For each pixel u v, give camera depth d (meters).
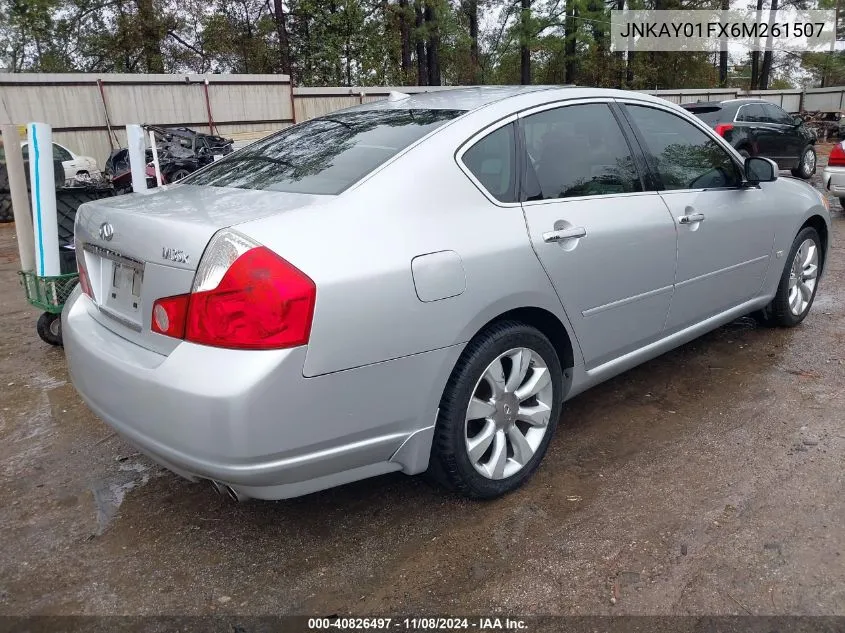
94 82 16.61
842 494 2.81
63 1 25.88
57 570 2.53
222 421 2.08
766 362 4.26
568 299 2.93
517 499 2.88
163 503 2.95
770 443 3.26
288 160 2.90
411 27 28.84
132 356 2.36
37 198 4.49
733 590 2.30
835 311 5.25
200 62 27.03
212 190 2.79
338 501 2.91
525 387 2.86
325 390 2.20
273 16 26.97
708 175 3.84
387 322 2.29
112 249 2.54
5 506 2.95
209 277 2.13
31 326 5.55
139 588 2.42
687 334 3.78
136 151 5.25
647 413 3.63
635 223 3.22
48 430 3.65
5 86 15.60
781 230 4.33
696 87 36.12
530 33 30.41
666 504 2.79
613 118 3.39
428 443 2.55
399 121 2.95
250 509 2.88
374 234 2.33
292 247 2.16
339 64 26.11
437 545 2.60
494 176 2.78
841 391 3.81
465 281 2.50
